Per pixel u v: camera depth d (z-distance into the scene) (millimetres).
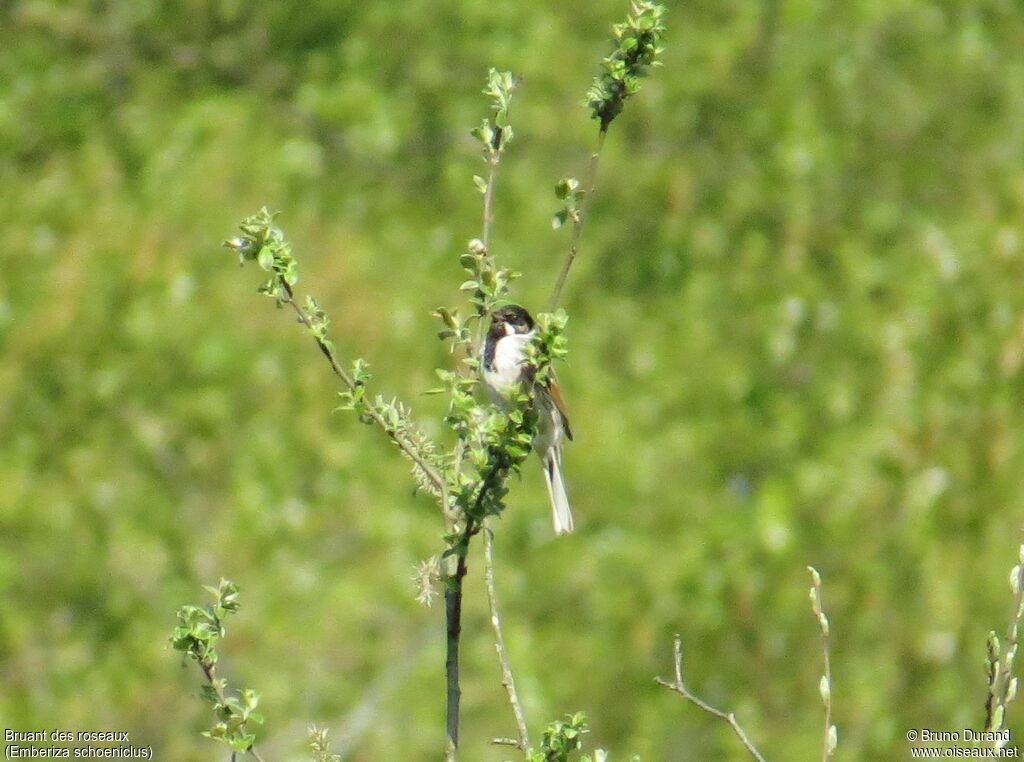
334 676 12773
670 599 13031
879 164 15461
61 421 14008
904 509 13242
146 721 12789
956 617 12805
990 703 4758
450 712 5117
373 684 12766
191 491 13773
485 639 12969
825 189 15336
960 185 15344
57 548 13328
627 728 12875
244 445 13773
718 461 14031
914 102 15516
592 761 4836
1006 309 14023
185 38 16672
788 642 13055
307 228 14875
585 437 13844
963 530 13258
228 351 14008
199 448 13820
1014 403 13781
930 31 15492
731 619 13156
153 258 14367
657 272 15156
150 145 15555
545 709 12641
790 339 14141
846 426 13922
